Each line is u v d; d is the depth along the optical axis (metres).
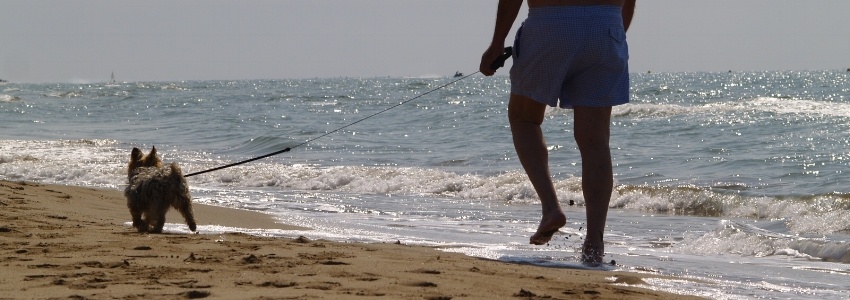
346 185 21.02
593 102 8.60
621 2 8.65
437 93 81.38
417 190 20.09
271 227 12.83
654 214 16.11
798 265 9.27
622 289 7.07
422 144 31.45
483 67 9.16
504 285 6.85
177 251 8.48
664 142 29.80
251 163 26.31
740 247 10.64
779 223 13.68
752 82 105.00
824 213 14.37
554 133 33.66
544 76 8.54
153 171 11.12
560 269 8.35
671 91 72.56
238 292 6.11
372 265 7.74
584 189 8.86
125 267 7.31
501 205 17.17
